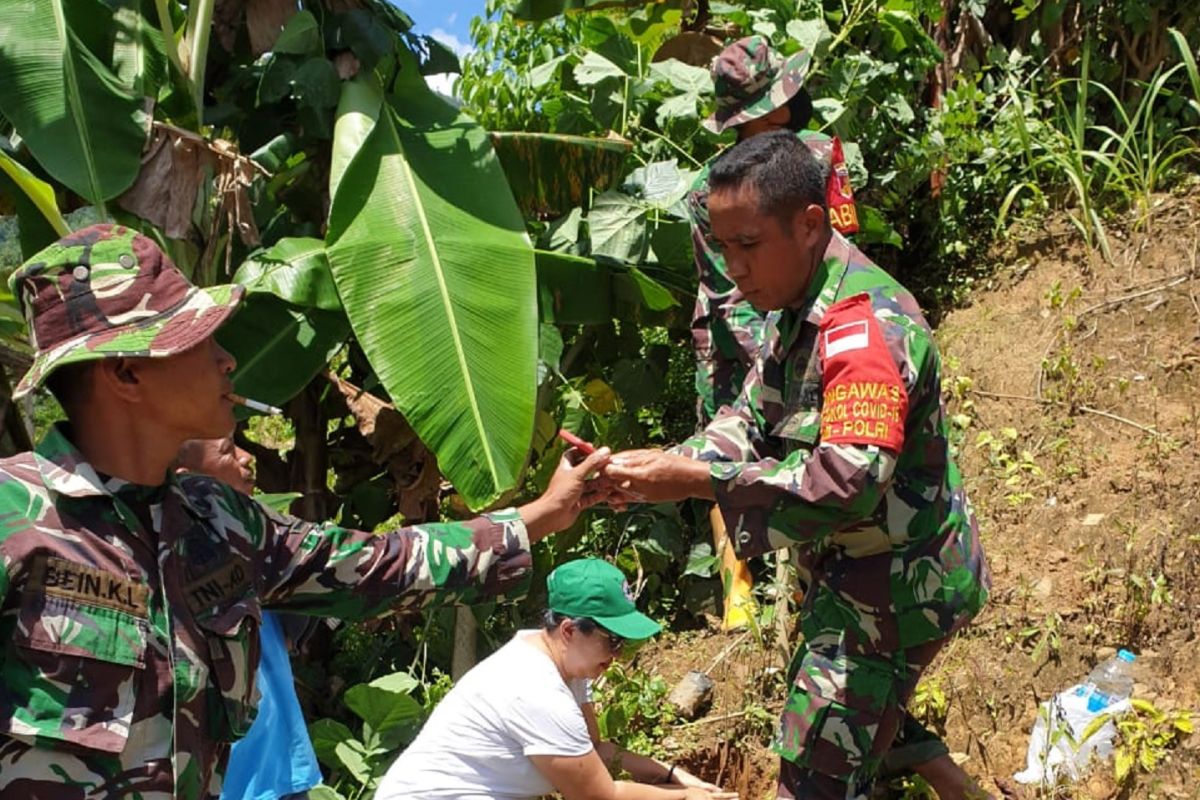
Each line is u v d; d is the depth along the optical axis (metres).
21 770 1.74
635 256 4.52
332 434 4.99
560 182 4.82
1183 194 5.49
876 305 2.71
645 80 5.11
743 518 2.70
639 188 4.76
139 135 3.88
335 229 4.00
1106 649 3.86
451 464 3.68
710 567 4.69
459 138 4.32
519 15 4.70
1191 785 3.42
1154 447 4.45
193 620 1.88
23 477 1.81
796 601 4.45
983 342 5.32
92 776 1.76
